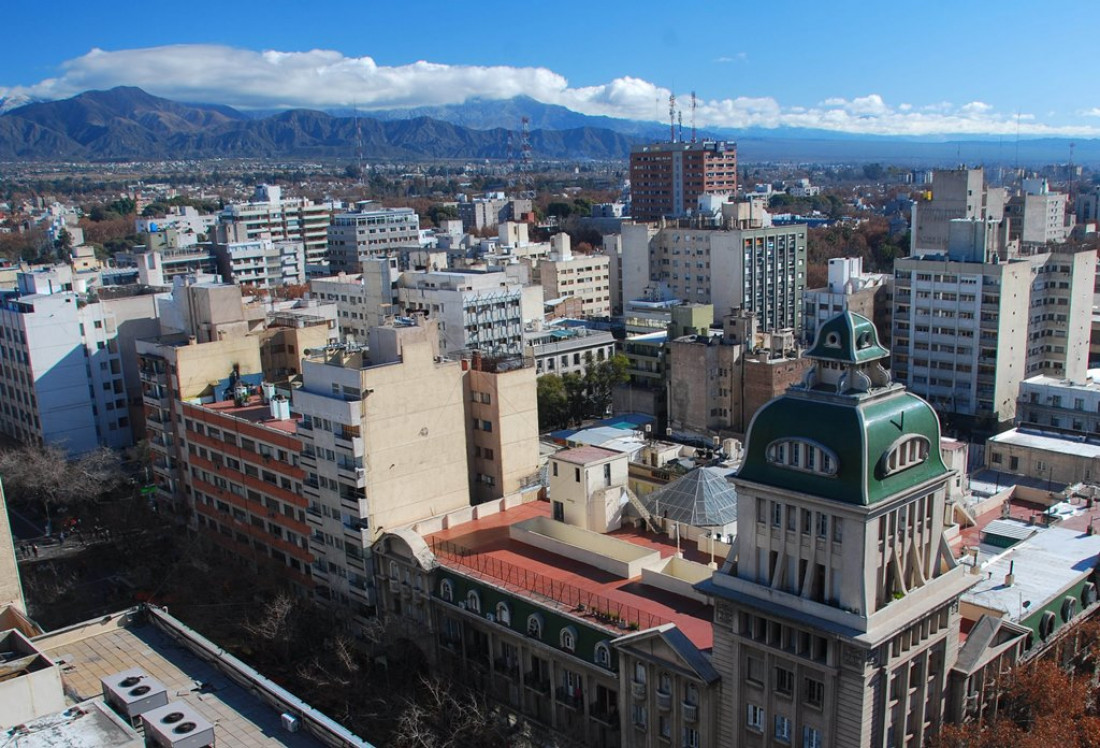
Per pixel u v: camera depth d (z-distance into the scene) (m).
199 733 62.31
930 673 81.00
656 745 87.94
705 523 106.38
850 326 75.38
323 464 121.19
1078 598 96.50
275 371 168.75
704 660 83.69
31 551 158.88
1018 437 144.88
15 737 58.78
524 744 94.50
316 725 69.69
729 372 198.88
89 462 174.50
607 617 93.19
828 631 73.00
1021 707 83.06
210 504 149.88
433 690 94.81
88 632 87.88
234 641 118.25
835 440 74.12
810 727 77.00
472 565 108.94
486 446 132.12
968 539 111.50
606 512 111.88
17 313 189.25
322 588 126.44
